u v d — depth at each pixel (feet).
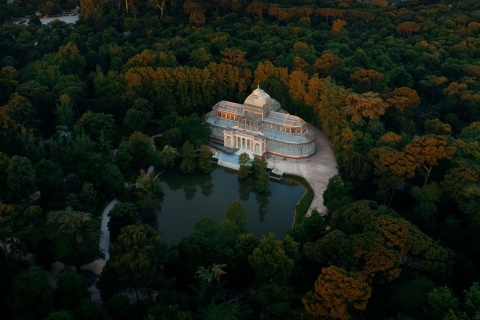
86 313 614.75
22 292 615.98
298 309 645.10
